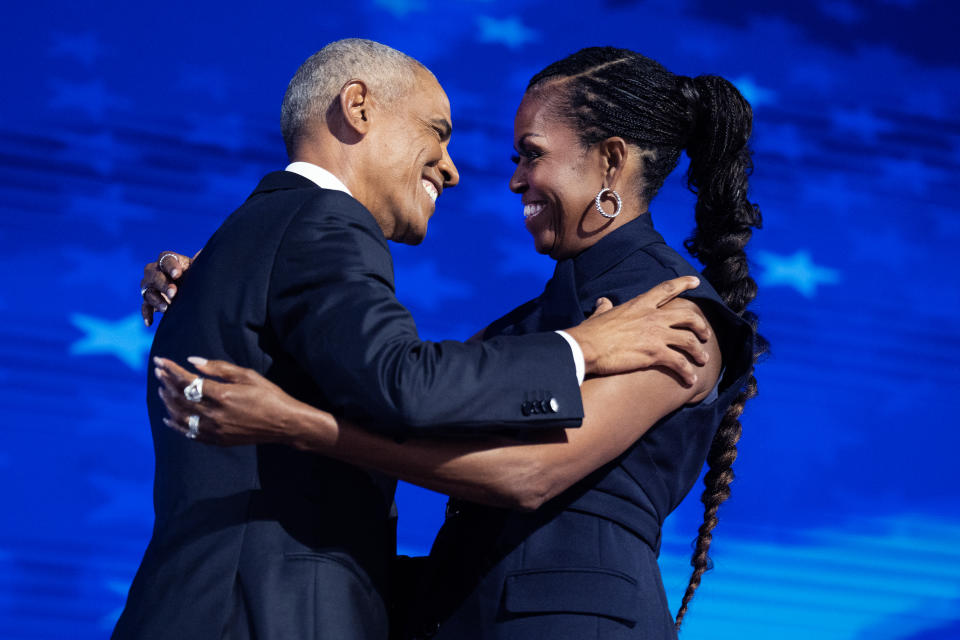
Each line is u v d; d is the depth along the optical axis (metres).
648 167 5.53
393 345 4.37
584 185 5.48
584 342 4.75
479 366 4.46
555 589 4.75
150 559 4.70
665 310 4.97
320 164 5.48
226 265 4.82
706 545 5.81
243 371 4.45
